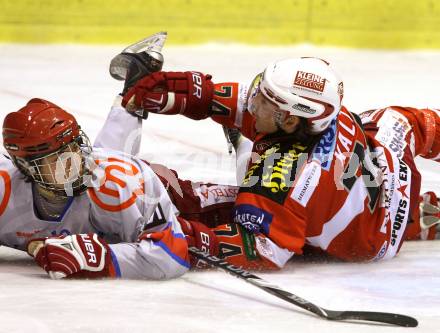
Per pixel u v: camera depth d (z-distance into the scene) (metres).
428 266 12.27
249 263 11.24
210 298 10.18
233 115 12.89
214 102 12.84
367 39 39.84
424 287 11.16
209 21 38.66
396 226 12.48
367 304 10.34
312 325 9.35
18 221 10.66
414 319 9.48
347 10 39.62
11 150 10.09
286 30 39.38
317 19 39.56
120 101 12.82
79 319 9.10
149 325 8.99
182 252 10.75
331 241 11.82
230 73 32.22
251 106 11.87
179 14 38.31
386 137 13.19
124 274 10.67
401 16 39.91
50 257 10.46
